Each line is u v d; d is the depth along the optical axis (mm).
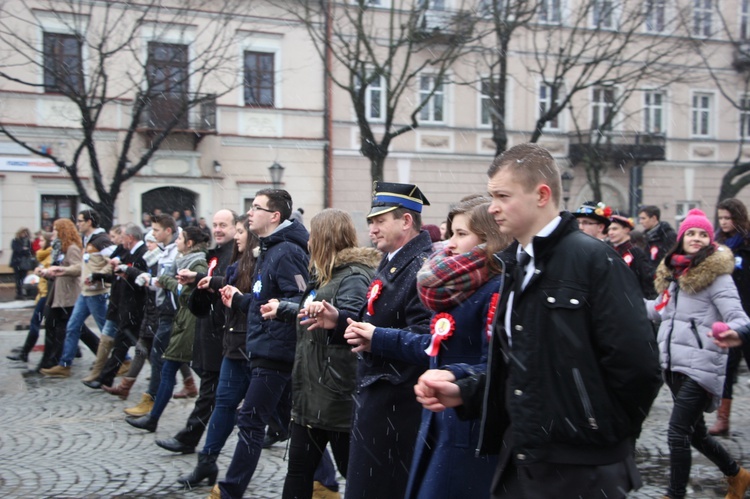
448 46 20938
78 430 7051
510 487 2801
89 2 21328
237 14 23422
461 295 3250
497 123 20250
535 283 2639
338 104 26172
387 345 3494
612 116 23938
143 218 24141
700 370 4918
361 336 3529
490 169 2809
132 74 22703
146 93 19750
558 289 2590
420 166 27016
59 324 9906
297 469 4324
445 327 3264
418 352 3443
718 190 30766
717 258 4973
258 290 4805
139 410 7629
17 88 22312
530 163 2703
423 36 20000
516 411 2625
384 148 19203
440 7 24734
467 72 26625
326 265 4281
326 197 26141
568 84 27562
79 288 9945
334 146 26234
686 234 5094
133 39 21188
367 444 3691
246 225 5527
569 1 25328
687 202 30406
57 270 9641
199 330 5949
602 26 24453
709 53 28422
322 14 22000
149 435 6848
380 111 26469
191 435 6148
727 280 4980
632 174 29156
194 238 6789
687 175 30281
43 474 5703
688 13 24188
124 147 19484
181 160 24438
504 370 2805
